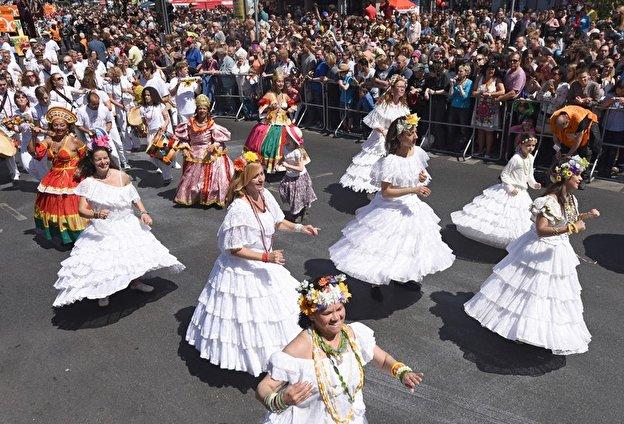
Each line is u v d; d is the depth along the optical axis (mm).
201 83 15148
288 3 36500
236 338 4672
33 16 31078
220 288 4699
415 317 5754
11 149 9664
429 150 11500
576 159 4625
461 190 9281
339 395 2984
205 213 8805
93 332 5684
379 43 16391
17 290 6598
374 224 5664
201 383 4852
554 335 4793
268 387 2986
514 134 10516
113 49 20344
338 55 13930
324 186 9812
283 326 4688
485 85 10484
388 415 4410
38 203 7527
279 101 9508
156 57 16953
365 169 8742
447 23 20891
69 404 4676
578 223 4586
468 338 5387
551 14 18938
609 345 5246
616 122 9258
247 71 15133
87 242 5672
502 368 4941
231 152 12133
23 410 4629
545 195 4773
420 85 11406
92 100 9664
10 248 7777
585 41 13828
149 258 5797
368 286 6367
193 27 26062
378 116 8492
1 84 10117
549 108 9648
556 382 4754
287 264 6949
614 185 9234
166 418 4469
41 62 14750
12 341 5582
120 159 10773
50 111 7316
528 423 4305
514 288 4977
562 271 4785
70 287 5551
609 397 4570
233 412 4500
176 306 6117
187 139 8977
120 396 4742
